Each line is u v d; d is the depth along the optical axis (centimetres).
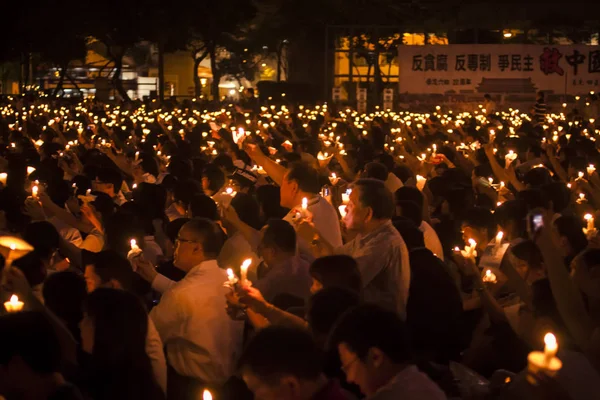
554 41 6078
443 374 682
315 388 463
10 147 2011
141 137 2653
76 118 3469
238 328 742
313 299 589
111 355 586
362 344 479
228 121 2622
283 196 909
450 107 5447
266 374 457
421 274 792
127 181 1636
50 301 677
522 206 986
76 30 5959
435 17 6106
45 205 1048
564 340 655
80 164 1709
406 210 982
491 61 5406
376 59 5912
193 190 1109
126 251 885
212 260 750
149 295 891
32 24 5609
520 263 800
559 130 2848
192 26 6456
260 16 7181
